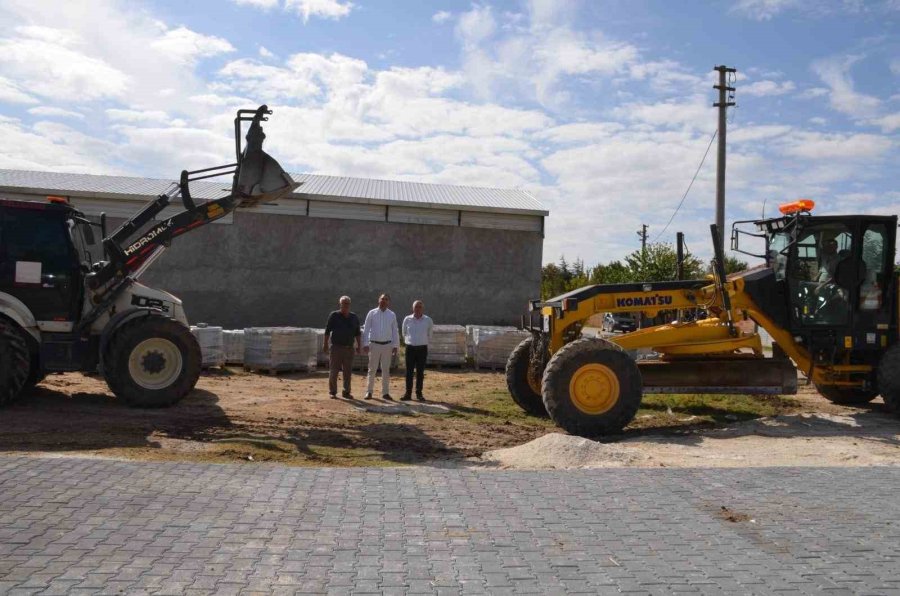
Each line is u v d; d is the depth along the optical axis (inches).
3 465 274.1
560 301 433.7
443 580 178.5
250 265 910.4
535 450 336.8
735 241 466.6
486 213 955.3
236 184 434.3
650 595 172.2
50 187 860.0
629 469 297.9
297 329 635.5
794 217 435.8
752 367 432.1
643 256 1243.2
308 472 279.6
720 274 433.1
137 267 450.6
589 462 317.4
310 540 204.7
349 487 259.9
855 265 436.5
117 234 459.8
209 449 327.3
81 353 434.3
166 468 277.0
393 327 509.0
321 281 925.2
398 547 201.0
